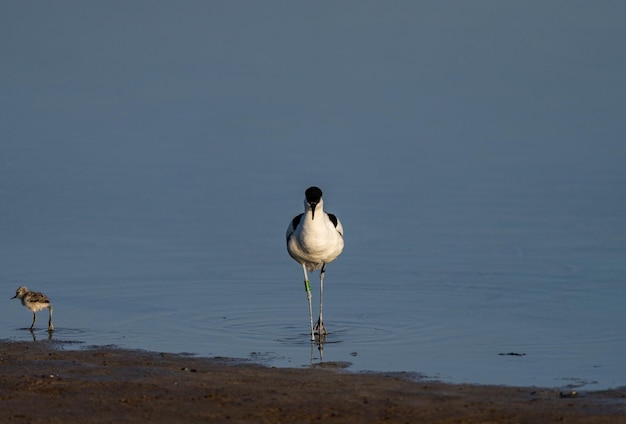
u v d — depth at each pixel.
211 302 16.58
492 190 27.36
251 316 15.56
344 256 20.30
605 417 10.07
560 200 25.67
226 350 13.38
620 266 18.75
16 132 38.72
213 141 37.31
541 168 30.58
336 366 12.44
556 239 21.38
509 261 19.42
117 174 30.58
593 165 30.88
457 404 10.59
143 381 11.58
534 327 14.59
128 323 15.08
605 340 13.77
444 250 20.62
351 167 31.56
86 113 43.69
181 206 25.98
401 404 10.60
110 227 23.39
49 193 27.42
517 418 10.09
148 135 38.62
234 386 11.34
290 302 16.59
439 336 14.12
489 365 12.46
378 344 13.70
